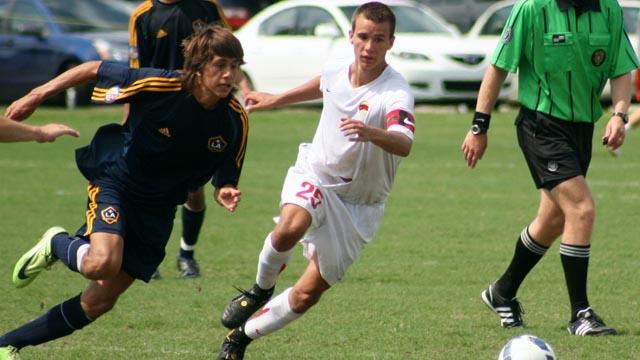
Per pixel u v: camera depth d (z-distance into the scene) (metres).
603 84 25.03
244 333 22.00
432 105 76.81
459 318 26.42
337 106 21.84
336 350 23.47
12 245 35.12
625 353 23.17
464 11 99.00
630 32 75.62
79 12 77.25
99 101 20.61
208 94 20.16
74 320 20.55
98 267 19.61
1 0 75.62
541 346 20.17
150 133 20.50
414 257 33.72
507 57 24.66
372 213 22.31
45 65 74.19
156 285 30.06
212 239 36.78
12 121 19.59
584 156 25.11
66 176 49.94
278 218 21.95
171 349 23.47
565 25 24.31
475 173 51.59
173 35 29.39
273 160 55.19
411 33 73.81
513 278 25.64
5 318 26.34
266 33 75.25
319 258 21.58
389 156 21.70
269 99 23.75
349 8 74.50
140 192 20.72
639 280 30.58
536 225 25.50
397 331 25.09
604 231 37.84
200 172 21.16
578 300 24.92
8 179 48.97
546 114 24.66
